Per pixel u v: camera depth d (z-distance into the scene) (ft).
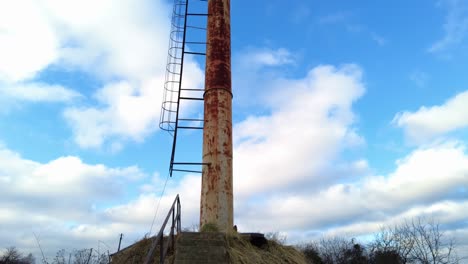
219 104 38.78
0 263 71.00
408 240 110.93
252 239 33.32
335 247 136.87
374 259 119.34
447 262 100.12
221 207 34.63
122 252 38.06
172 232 27.58
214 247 27.37
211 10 43.80
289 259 33.19
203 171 36.86
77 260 57.31
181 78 40.11
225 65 40.91
